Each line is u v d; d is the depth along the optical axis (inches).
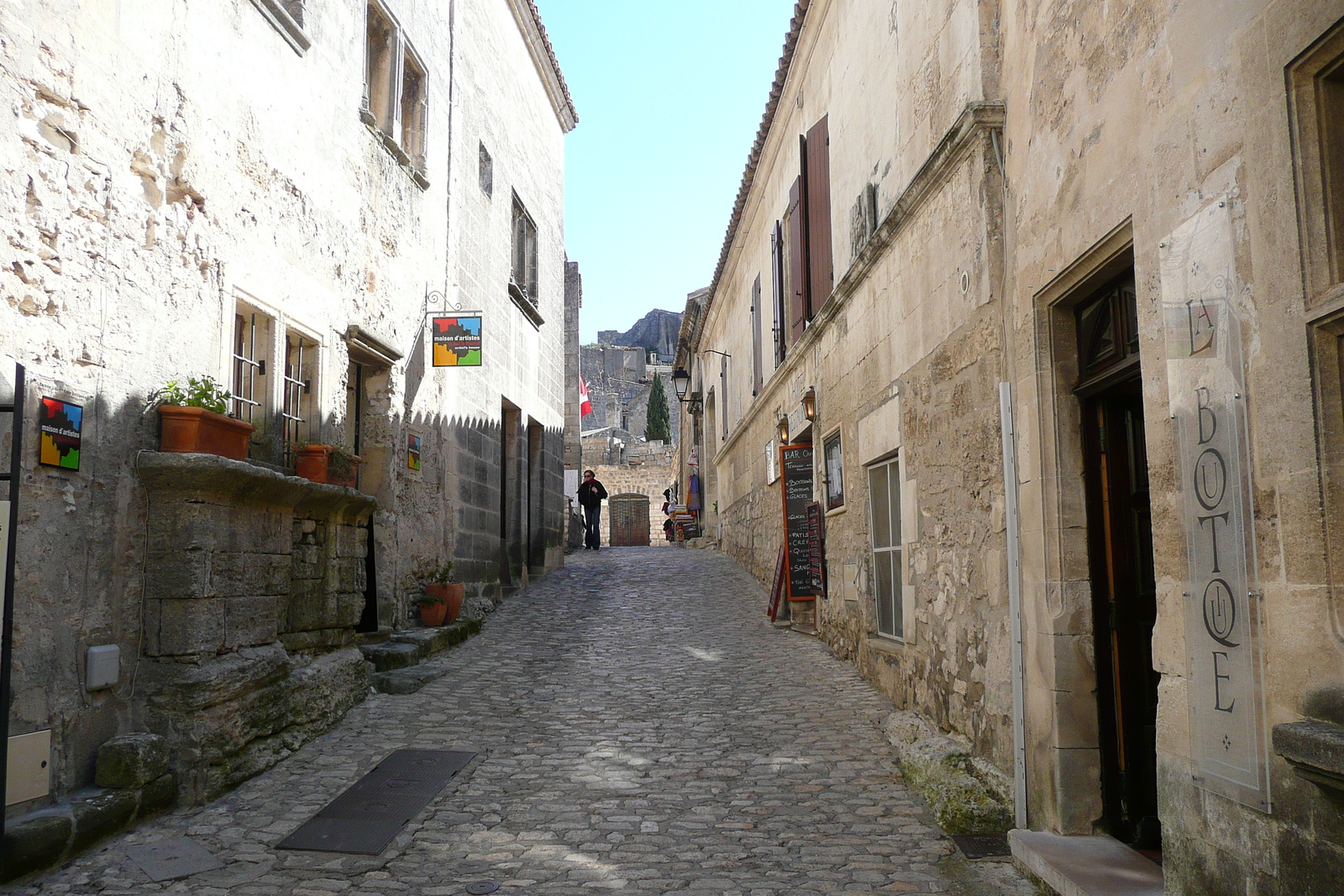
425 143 379.9
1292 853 100.6
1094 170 148.4
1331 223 95.7
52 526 169.2
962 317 207.0
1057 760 161.8
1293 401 99.6
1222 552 113.3
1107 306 160.1
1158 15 128.0
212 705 195.0
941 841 173.3
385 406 337.4
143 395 195.2
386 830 178.4
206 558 197.3
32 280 164.1
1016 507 179.6
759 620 430.0
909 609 251.1
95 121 181.6
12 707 158.9
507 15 514.0
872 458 287.9
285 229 261.7
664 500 1427.2
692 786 205.3
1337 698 92.9
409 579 358.0
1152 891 135.0
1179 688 126.2
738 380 634.2
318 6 285.7
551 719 260.4
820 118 363.9
